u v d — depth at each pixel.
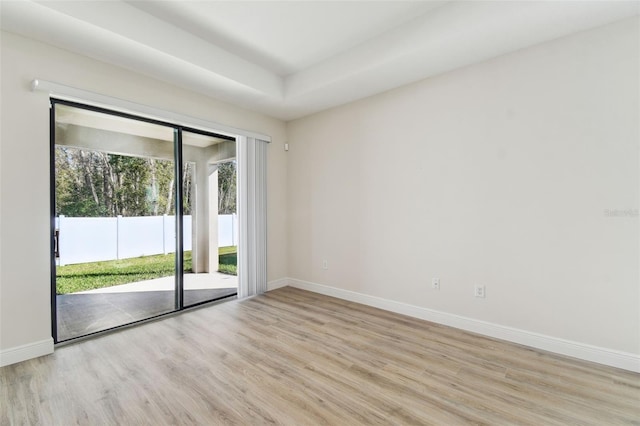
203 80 3.00
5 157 2.16
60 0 1.96
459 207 2.79
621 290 2.08
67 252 2.64
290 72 3.42
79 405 1.71
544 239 2.36
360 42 2.82
